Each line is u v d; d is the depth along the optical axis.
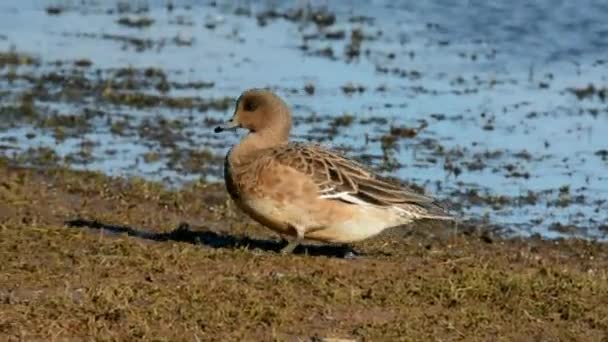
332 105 19.72
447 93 20.59
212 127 18.53
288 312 10.34
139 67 21.84
